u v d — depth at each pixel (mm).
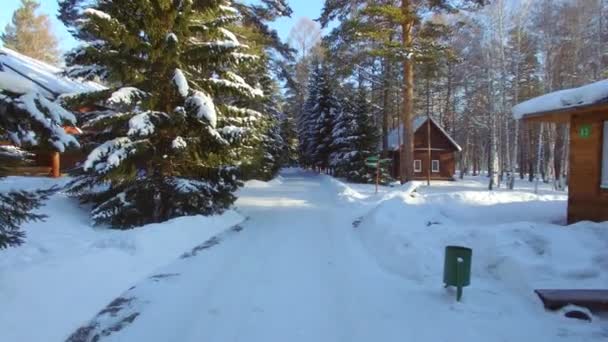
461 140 53688
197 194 10539
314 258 7277
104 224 10359
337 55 20406
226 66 11336
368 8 17875
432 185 30078
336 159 32906
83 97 10016
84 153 11336
